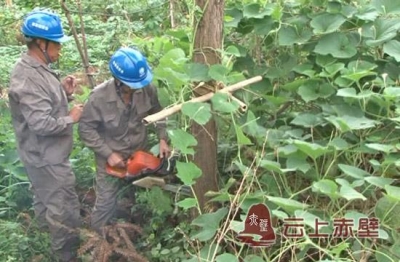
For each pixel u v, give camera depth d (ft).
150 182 14.42
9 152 16.70
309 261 12.95
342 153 13.38
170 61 13.38
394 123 13.61
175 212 14.46
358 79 13.58
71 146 14.67
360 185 12.24
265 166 12.76
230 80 13.53
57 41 13.98
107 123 14.52
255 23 15.28
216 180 14.24
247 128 13.80
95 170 16.01
